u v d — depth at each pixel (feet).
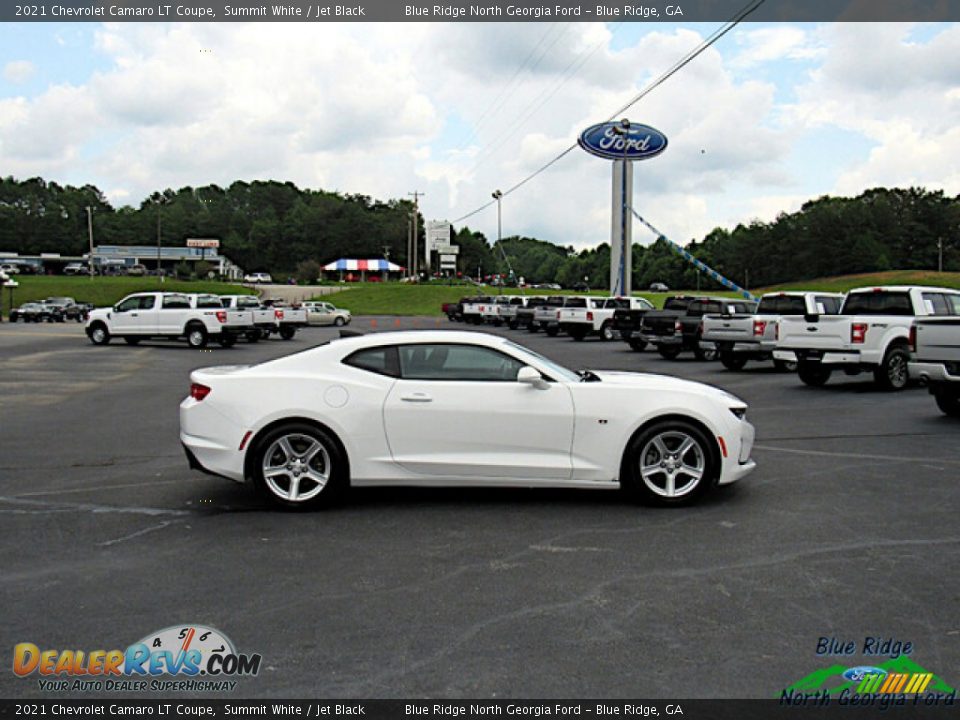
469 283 352.90
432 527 19.54
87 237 536.01
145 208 600.80
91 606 14.55
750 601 14.75
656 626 13.61
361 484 21.03
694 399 21.34
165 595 15.07
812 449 30.01
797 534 18.98
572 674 11.92
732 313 68.08
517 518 20.34
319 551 17.72
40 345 95.40
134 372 62.85
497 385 21.07
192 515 20.76
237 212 587.27
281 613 14.20
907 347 48.73
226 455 20.95
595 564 16.81
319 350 21.66
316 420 20.86
